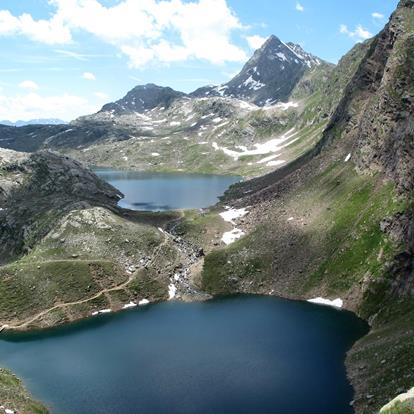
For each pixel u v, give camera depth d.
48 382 88.38
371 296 113.06
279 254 143.62
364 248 126.31
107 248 149.88
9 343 108.44
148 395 82.38
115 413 77.31
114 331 112.31
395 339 89.38
